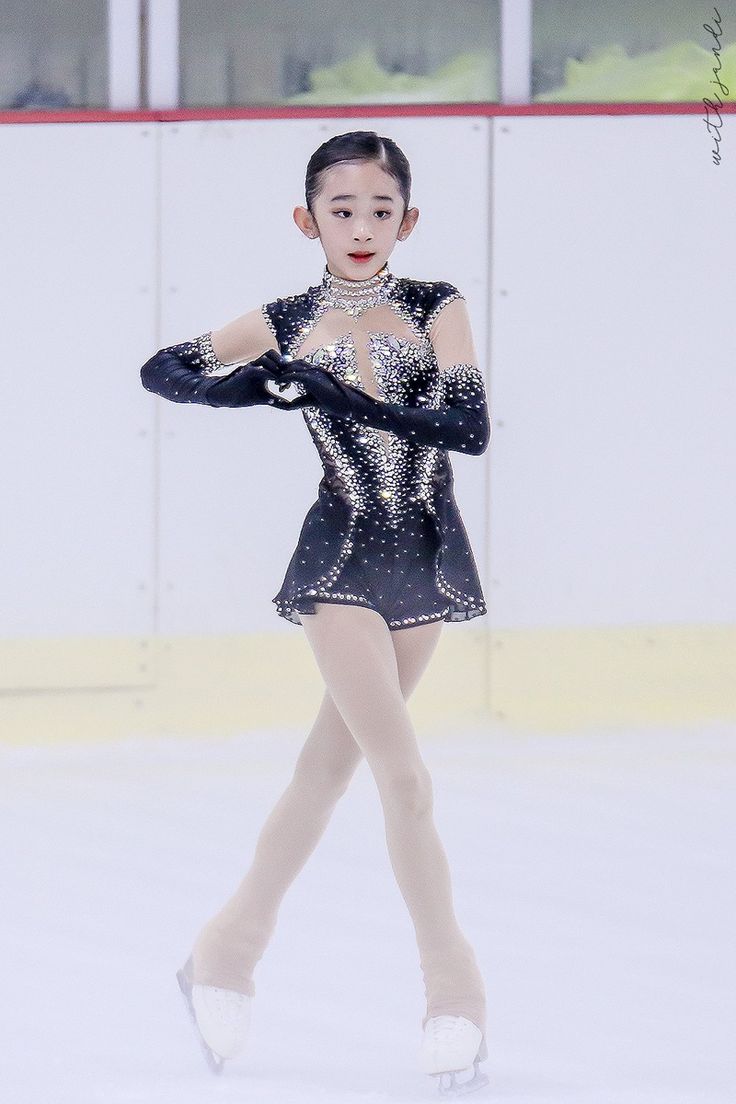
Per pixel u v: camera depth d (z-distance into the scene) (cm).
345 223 744
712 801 1201
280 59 1518
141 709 1505
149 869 1022
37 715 1492
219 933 712
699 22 1523
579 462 1511
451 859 1030
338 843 1096
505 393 1502
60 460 1484
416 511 738
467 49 1520
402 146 1484
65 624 1492
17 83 1505
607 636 1522
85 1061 681
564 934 870
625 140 1497
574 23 1518
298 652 1511
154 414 1487
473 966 675
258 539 1503
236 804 1216
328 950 855
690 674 1530
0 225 1467
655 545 1521
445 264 1495
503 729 1497
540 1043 701
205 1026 684
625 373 1509
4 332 1473
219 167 1482
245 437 1494
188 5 1508
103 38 1505
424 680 1507
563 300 1502
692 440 1520
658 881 978
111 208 1476
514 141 1491
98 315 1480
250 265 1492
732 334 1518
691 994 770
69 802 1223
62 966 823
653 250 1506
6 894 959
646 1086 641
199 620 1503
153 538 1495
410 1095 643
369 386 745
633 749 1410
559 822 1133
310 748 734
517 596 1512
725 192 1507
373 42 1518
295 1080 662
